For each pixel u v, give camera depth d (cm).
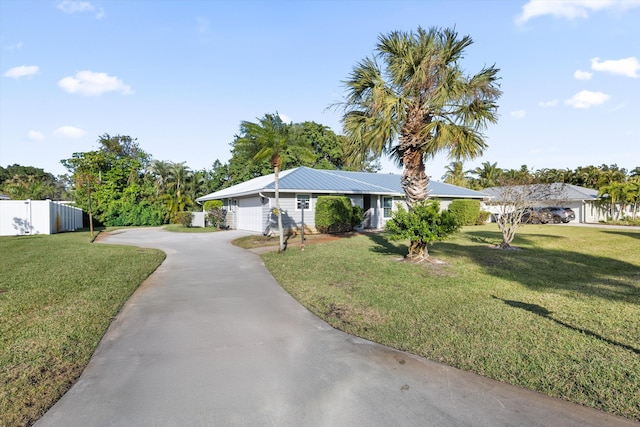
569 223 3053
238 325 545
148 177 4206
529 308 603
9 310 603
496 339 465
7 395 342
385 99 987
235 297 711
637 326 509
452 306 620
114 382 370
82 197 3547
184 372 390
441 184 3122
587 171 4609
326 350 448
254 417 305
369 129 1040
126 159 4153
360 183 2392
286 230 2027
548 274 895
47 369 398
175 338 493
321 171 2558
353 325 539
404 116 1020
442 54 976
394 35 1007
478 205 2723
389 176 2898
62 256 1240
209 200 3070
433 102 969
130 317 588
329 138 3916
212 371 392
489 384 357
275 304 660
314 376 379
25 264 1066
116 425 296
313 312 610
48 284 799
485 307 611
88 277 879
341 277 860
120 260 1154
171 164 4106
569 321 534
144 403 329
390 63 1020
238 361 417
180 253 1358
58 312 597
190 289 781
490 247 1386
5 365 404
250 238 1834
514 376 369
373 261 1066
